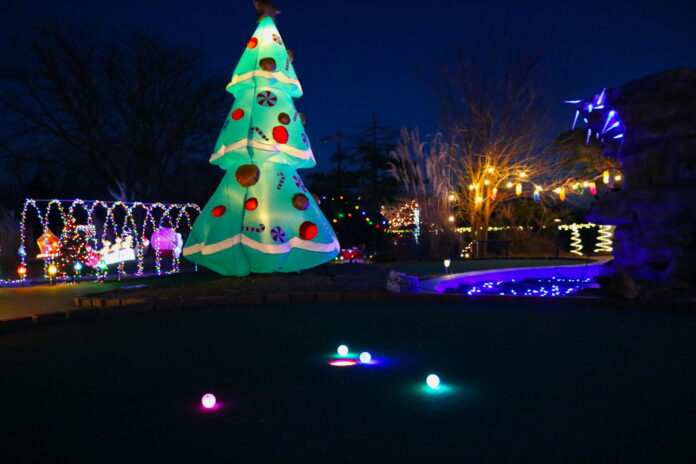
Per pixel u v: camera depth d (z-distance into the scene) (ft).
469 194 78.89
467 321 22.15
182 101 96.27
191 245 35.99
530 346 17.43
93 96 90.89
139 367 15.51
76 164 98.02
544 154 78.54
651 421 10.56
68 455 9.42
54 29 86.69
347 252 59.98
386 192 132.05
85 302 29.73
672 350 16.60
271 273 36.65
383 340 18.74
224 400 12.33
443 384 13.29
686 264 27.68
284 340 19.03
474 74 78.23
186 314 25.16
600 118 32.96
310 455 9.20
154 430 10.52
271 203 34.88
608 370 14.38
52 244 53.78
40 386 13.70
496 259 60.59
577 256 69.36
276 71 36.52
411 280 32.37
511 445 9.49
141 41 92.63
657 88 29.50
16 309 28.99
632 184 31.32
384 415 11.10
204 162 106.11
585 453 9.12
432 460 8.92
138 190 97.81
